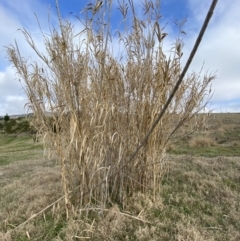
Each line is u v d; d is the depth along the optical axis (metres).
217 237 2.49
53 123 2.72
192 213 3.00
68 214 2.80
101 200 2.91
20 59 2.69
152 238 2.42
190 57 1.41
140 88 2.95
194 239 2.32
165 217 2.84
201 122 3.30
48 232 2.57
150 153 3.12
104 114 2.76
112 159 3.02
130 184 3.21
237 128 13.84
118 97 2.96
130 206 2.97
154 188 3.16
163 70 2.69
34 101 2.71
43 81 2.69
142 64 2.96
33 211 3.03
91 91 2.74
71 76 2.60
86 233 2.50
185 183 4.10
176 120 3.18
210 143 9.64
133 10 2.86
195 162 5.47
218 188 3.78
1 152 12.17
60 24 2.55
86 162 2.73
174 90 1.60
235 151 8.49
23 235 2.55
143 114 3.00
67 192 2.82
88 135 2.69
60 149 2.71
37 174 5.19
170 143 3.53
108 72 2.77
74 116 2.60
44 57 2.63
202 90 3.06
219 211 3.07
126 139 3.02
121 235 2.47
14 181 4.87
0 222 2.90
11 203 3.49
